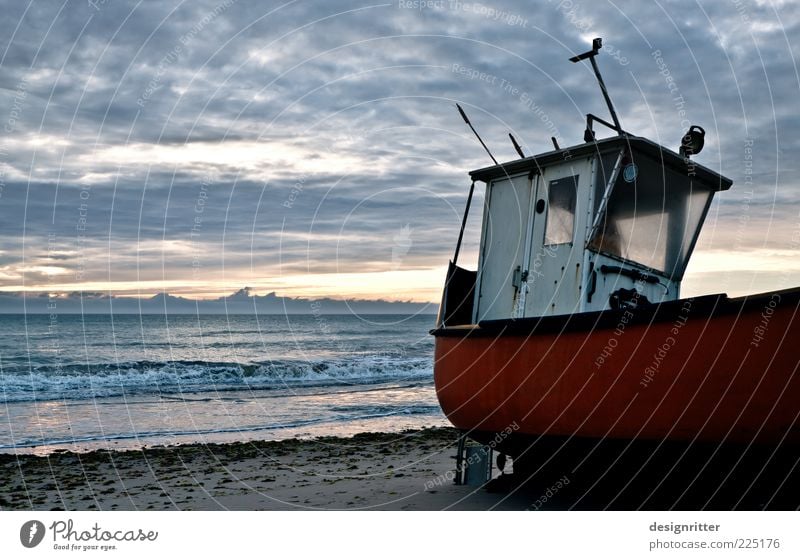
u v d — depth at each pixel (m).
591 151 7.29
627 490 6.68
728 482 6.00
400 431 16.83
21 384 25.11
